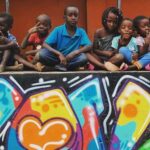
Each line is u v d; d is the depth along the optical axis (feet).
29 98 16.53
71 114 16.62
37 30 20.36
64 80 16.62
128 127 16.78
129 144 16.78
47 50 17.98
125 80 16.84
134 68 17.83
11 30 25.54
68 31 18.51
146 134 16.80
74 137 16.60
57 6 25.72
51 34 18.42
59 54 17.74
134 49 18.66
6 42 17.90
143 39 18.83
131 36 18.86
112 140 16.70
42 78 16.56
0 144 16.44
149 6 25.79
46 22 20.26
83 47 18.24
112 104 16.75
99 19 25.52
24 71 17.65
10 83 16.52
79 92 16.66
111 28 18.99
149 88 16.88
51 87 16.58
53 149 16.56
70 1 25.73
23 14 25.66
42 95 16.56
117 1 24.84
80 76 16.69
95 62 18.03
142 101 16.85
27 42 20.49
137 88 16.85
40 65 17.98
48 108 16.57
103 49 18.85
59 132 16.58
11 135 16.48
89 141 16.63
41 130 16.55
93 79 16.72
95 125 16.67
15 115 16.49
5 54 17.78
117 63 17.87
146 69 18.03
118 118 16.74
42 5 25.73
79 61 17.92
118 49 18.63
